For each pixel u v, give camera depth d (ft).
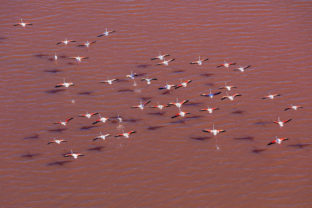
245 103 253.65
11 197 208.85
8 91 268.21
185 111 250.57
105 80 273.54
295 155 221.87
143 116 249.55
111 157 226.79
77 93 266.16
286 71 273.13
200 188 208.44
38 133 242.37
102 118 241.76
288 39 295.69
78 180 216.13
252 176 212.84
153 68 280.72
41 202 206.18
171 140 234.17
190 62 283.18
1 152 231.50
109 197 206.80
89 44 295.48
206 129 239.30
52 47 298.56
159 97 261.03
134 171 218.59
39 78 276.82
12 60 289.12
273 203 199.41
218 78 271.08
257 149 226.58
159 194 206.69
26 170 222.07
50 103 260.42
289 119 232.94
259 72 273.54
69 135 240.53
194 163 221.05
